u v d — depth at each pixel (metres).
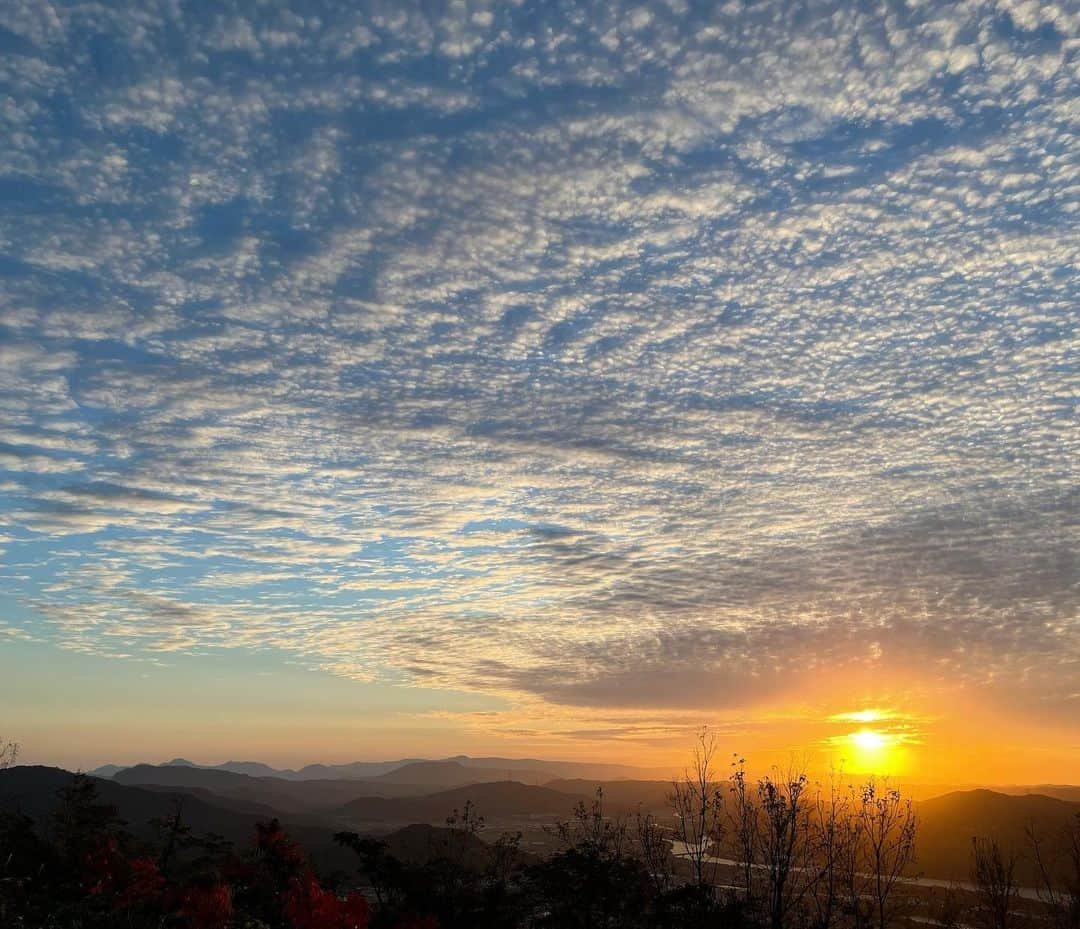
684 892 16.47
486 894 17.48
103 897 15.58
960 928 18.95
